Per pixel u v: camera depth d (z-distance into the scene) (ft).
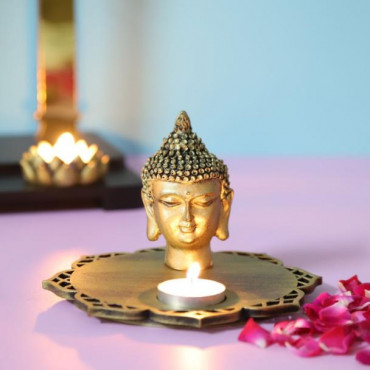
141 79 22.20
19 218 15.61
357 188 18.28
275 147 22.93
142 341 8.77
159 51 22.12
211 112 22.57
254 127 22.76
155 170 9.99
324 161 22.02
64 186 16.19
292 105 22.75
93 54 21.90
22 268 11.97
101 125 22.30
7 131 21.86
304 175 19.86
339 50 22.61
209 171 9.89
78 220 15.46
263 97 22.63
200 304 8.90
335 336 8.45
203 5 22.02
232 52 22.33
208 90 22.44
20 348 8.70
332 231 14.28
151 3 21.86
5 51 21.49
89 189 16.22
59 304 10.03
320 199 17.08
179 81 22.31
